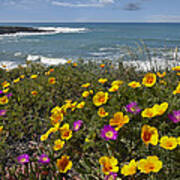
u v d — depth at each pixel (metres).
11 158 2.12
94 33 55.47
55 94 3.23
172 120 1.70
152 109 1.66
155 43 29.47
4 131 2.42
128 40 35.12
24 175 1.79
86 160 1.78
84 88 3.26
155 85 2.62
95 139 2.00
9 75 4.50
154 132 1.46
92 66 4.44
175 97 2.08
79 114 2.32
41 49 23.39
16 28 62.31
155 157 1.33
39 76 4.11
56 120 2.18
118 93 2.41
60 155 1.95
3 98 2.72
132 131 1.85
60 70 4.14
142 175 1.58
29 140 2.39
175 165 1.50
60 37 42.78
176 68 3.03
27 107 2.91
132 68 3.80
